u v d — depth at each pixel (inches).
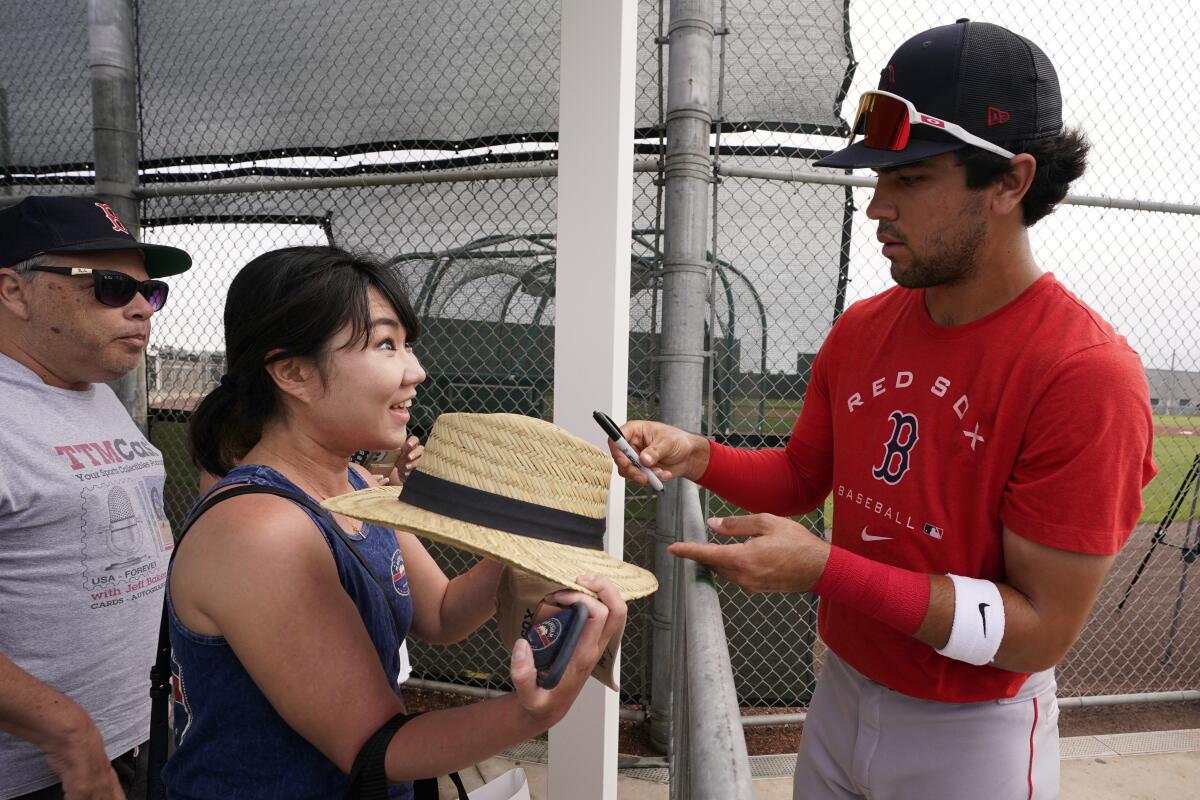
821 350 59.5
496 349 129.0
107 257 58.8
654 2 115.1
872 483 49.5
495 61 124.3
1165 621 186.9
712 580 41.7
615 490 64.2
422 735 28.9
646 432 57.9
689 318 92.4
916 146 41.2
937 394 45.5
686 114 90.8
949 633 39.6
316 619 30.2
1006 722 47.1
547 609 29.0
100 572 56.1
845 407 52.8
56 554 53.8
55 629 53.7
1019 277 43.4
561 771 65.6
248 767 32.3
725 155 119.3
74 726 47.6
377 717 30.5
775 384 122.7
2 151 151.3
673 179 92.3
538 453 33.1
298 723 30.1
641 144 117.1
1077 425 38.4
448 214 131.0
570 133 61.6
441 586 49.1
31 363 56.9
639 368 121.5
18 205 56.2
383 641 36.5
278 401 36.8
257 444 38.9
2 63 146.3
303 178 138.8
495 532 31.4
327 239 137.3
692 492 64.9
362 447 37.3
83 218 57.5
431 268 130.3
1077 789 108.6
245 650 29.7
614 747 66.2
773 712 124.2
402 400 36.7
